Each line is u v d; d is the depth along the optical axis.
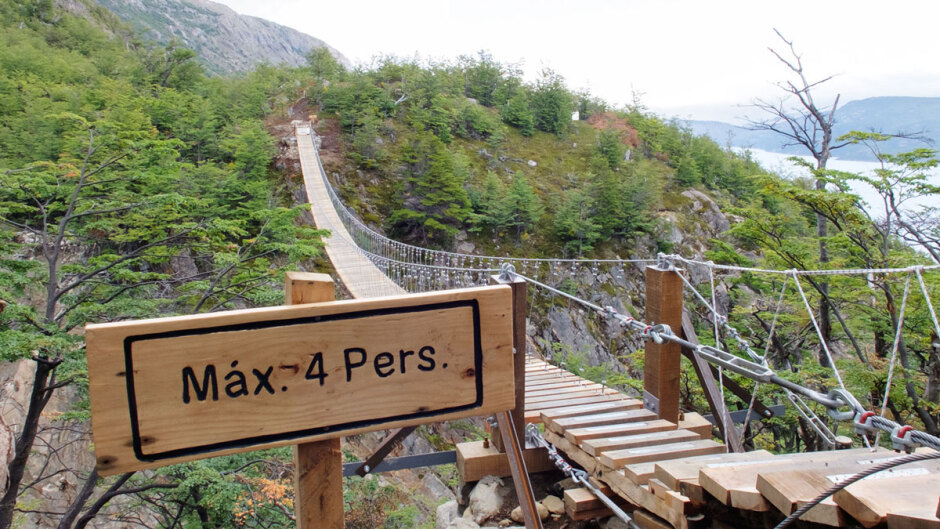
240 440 1.11
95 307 8.59
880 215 10.37
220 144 29.80
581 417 3.42
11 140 21.14
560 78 52.44
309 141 33.88
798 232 18.95
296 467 1.19
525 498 1.96
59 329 7.69
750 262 14.21
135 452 1.04
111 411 1.03
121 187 10.70
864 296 10.83
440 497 15.05
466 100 49.69
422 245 30.86
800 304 11.27
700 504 1.97
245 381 1.11
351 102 39.22
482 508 3.25
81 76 35.09
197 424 1.08
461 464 3.47
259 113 39.12
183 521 10.88
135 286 9.75
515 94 54.03
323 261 22.09
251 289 10.41
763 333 13.27
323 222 24.59
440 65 54.72
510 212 31.83
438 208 32.00
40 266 8.91
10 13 49.56
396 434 3.30
